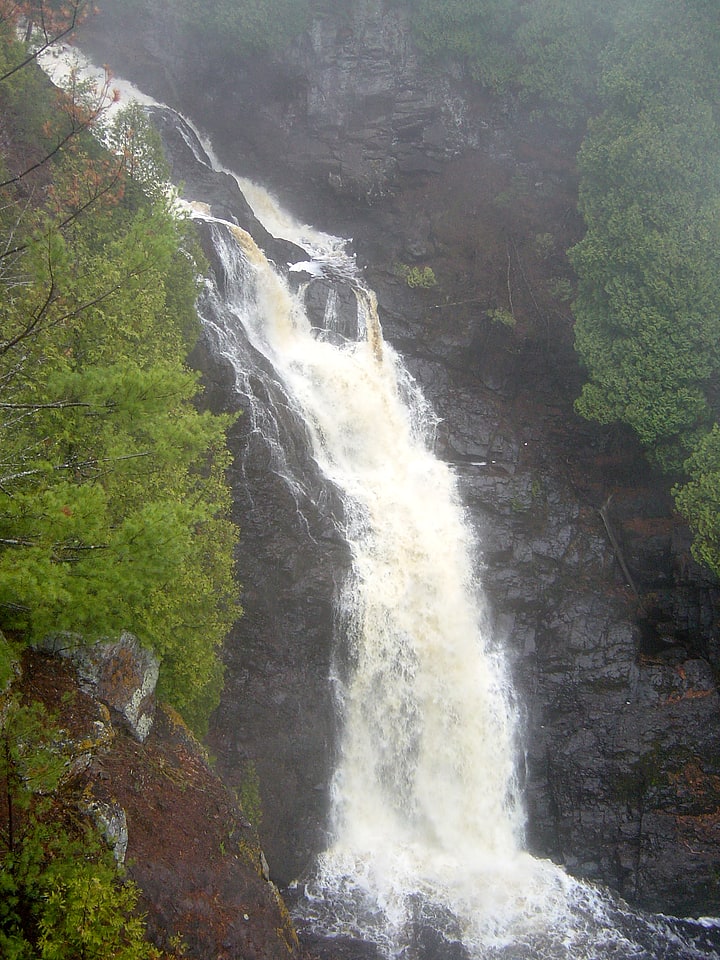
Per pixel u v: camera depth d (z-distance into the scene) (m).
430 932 24.19
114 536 12.45
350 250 43.84
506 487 34.25
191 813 18.55
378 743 28.20
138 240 15.78
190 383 13.66
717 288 32.72
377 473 33.53
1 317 15.28
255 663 26.75
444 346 38.50
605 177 36.53
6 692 15.22
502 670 30.83
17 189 26.75
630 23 37.66
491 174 45.12
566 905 26.62
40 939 11.71
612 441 36.31
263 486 28.45
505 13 45.12
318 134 47.09
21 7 19.55
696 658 31.33
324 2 46.94
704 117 34.38
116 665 18.56
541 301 39.41
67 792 15.75
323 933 23.61
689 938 25.91
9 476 12.55
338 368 34.72
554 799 29.28
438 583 30.91
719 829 27.70
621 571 33.75
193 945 16.33
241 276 34.22
